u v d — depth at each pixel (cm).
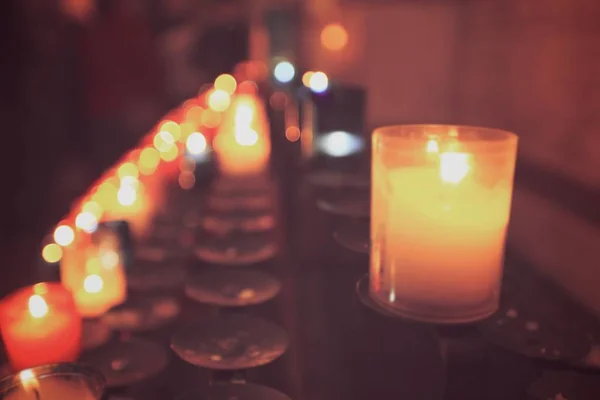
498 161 40
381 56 96
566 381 41
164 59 269
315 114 73
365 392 45
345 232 54
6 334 51
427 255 40
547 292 51
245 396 43
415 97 90
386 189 41
